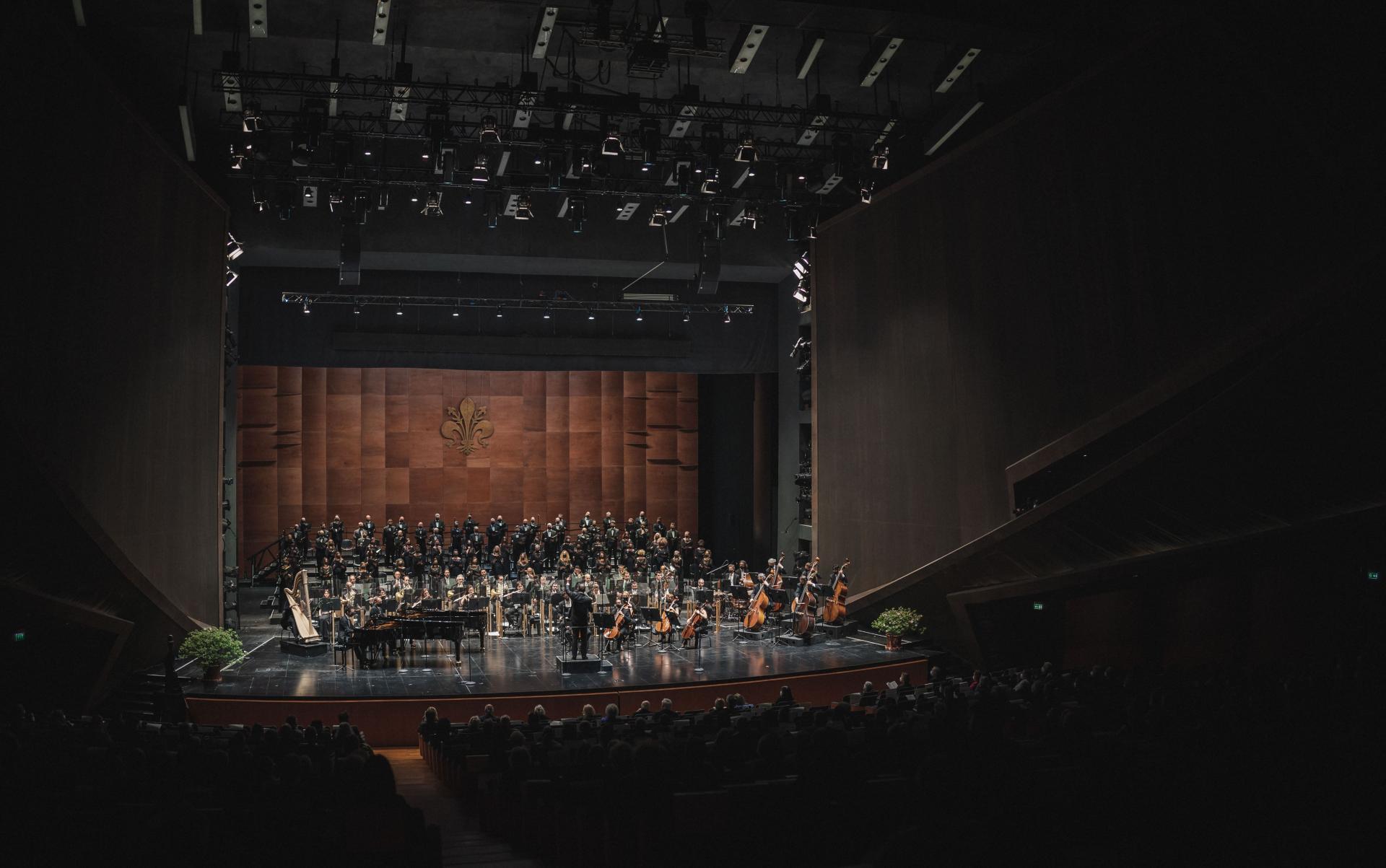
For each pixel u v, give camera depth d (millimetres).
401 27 20969
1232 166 16641
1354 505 16438
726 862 6918
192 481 23359
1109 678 15453
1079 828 6457
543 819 8742
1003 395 22391
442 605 25094
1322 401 15523
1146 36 18062
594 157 24031
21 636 18031
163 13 20016
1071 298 20344
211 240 24781
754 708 15047
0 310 14562
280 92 21188
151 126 20484
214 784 9516
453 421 38406
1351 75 14391
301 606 25109
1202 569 18953
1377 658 13398
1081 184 20031
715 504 41344
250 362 34531
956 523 23953
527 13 20281
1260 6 15516
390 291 35438
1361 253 14281
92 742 11195
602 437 39562
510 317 36406
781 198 28391
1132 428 18953
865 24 19188
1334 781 7156
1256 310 16250
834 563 29109
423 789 13812
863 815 6641
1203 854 5840
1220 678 14781
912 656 23969
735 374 40875
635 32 18891
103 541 17266
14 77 14797
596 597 26000
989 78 24250
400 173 29203
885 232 26781
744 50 20703
